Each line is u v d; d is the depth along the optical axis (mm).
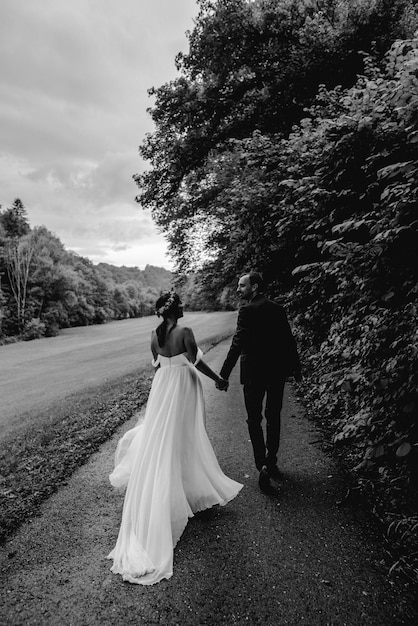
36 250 50906
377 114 3152
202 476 2873
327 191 3969
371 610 1905
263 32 14453
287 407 5762
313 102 12633
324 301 4738
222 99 16016
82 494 3334
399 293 2713
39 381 13727
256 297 3475
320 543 2467
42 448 4645
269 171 6559
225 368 3369
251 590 2090
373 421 2691
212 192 15953
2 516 2924
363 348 2818
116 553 2389
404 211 2471
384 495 2928
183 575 2230
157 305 2902
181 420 2814
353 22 12000
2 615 1968
